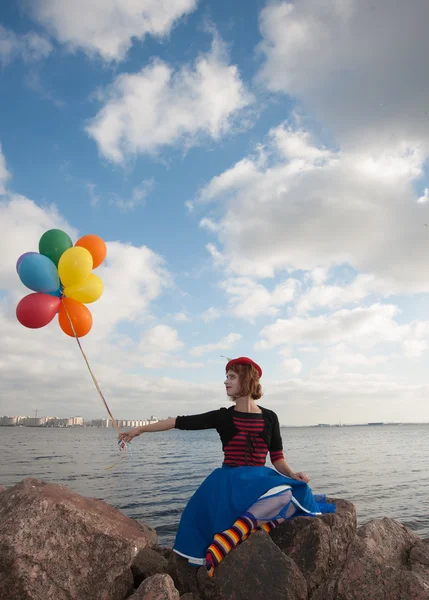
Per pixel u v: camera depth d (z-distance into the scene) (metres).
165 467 30.69
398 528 4.12
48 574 3.09
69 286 5.06
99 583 3.26
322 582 3.55
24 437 103.19
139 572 3.68
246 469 3.65
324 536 3.68
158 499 16.50
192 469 29.05
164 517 13.56
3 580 3.04
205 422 3.82
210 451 54.25
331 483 22.69
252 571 3.25
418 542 4.04
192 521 3.57
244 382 3.84
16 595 3.03
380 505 16.59
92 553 3.29
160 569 3.73
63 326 5.21
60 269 5.00
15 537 3.07
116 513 3.94
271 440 3.93
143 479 22.83
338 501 4.36
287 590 3.15
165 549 4.64
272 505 3.46
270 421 3.94
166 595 2.98
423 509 15.77
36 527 3.17
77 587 3.17
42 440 84.00
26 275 4.91
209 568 3.24
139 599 2.97
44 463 31.92
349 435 141.25
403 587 3.18
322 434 157.88
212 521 3.42
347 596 3.25
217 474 3.66
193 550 3.45
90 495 17.42
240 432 3.78
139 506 15.20
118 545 3.36
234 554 3.33
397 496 18.58
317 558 3.57
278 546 3.68
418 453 49.69
